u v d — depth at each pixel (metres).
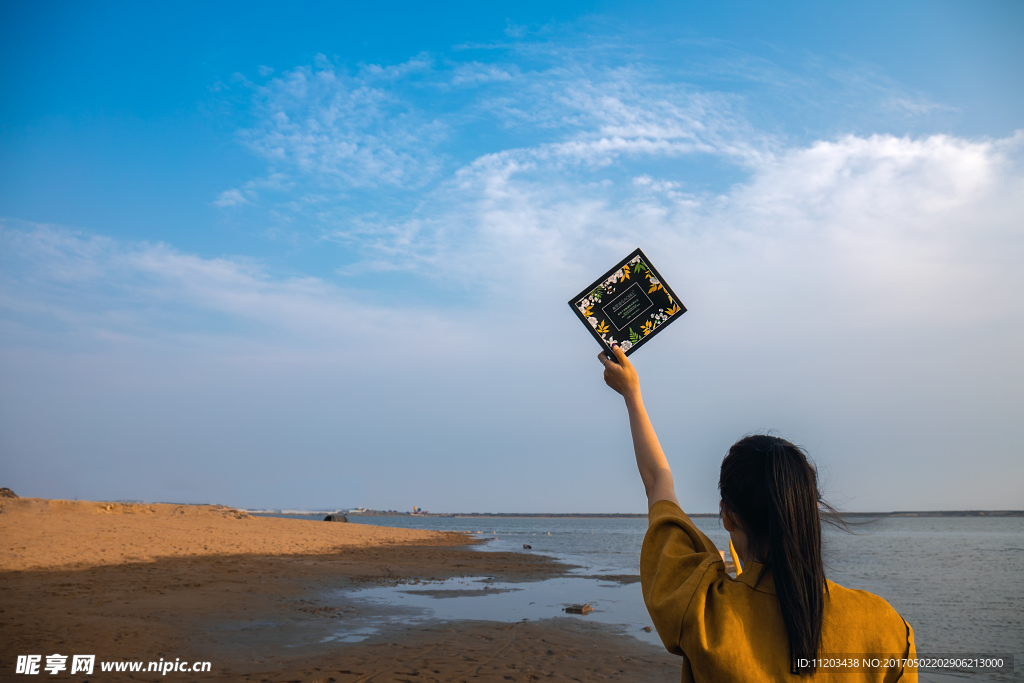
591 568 20.50
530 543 40.75
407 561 20.03
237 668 6.30
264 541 21.02
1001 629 10.47
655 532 1.42
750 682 1.16
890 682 1.20
